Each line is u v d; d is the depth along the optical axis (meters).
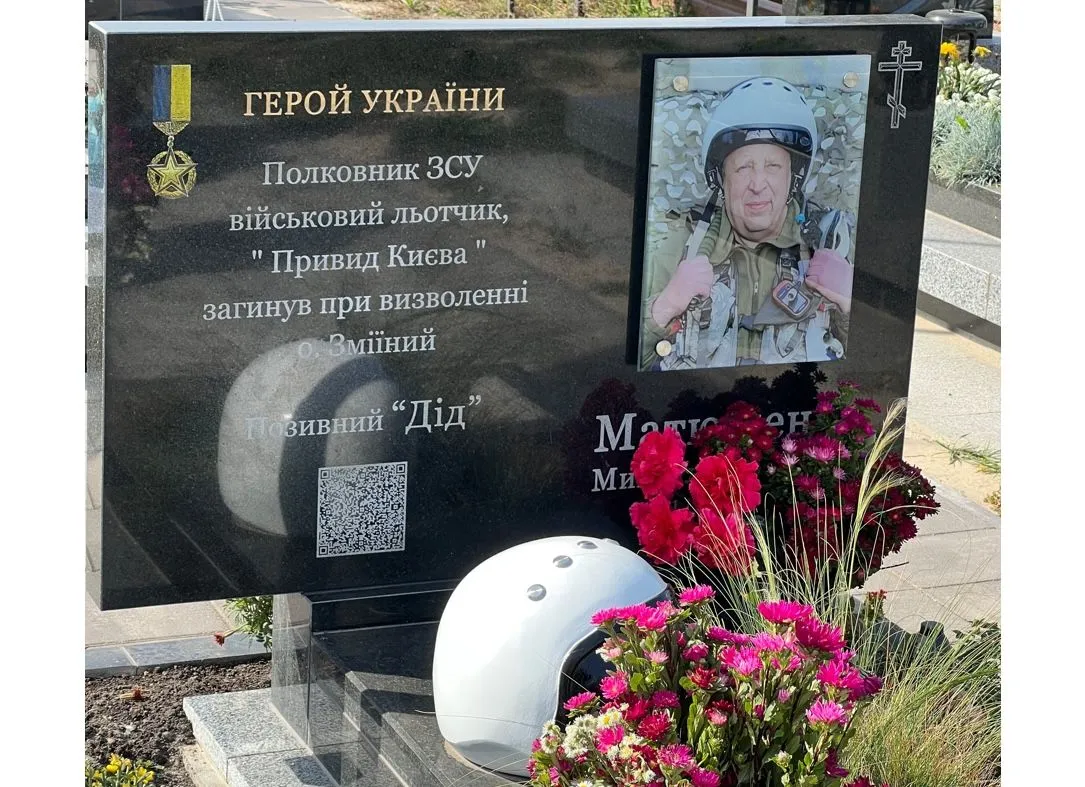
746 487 2.51
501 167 2.47
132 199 2.33
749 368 2.68
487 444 2.58
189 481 2.45
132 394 2.39
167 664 2.70
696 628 1.99
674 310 2.62
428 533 2.58
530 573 2.20
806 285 2.67
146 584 2.47
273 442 2.47
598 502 2.66
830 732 1.87
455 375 2.53
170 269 2.36
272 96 2.35
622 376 2.62
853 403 2.71
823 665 1.92
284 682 2.55
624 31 2.48
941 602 2.73
